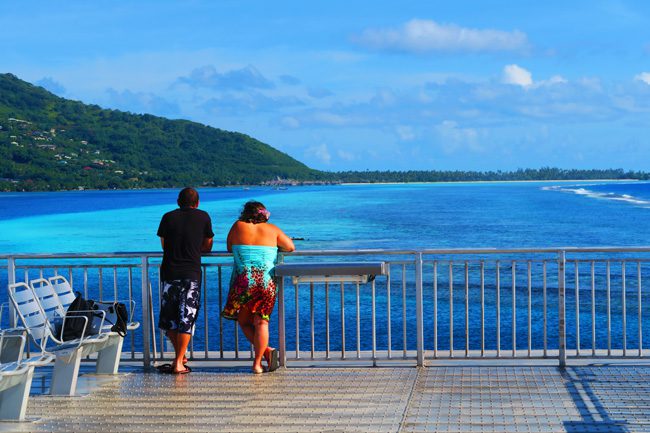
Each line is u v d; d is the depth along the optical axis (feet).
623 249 22.27
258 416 18.15
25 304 20.25
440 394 19.76
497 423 17.19
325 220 186.09
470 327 47.19
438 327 46.98
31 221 211.20
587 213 207.31
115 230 168.76
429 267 84.48
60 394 20.52
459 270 81.00
